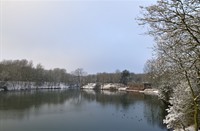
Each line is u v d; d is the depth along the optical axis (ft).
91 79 609.42
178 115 61.52
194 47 26.12
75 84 611.06
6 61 435.12
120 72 587.68
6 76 371.76
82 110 167.43
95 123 120.16
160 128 104.06
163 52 36.47
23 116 138.92
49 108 176.86
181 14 23.62
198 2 22.91
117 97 275.18
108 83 555.69
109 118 133.80
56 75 548.31
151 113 144.87
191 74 34.58
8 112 152.66
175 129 64.28
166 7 24.09
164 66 39.27
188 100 56.44
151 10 25.07
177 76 41.42
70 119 131.03
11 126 111.34
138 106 182.91
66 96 293.43
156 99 228.02
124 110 163.32
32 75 442.09
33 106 185.98
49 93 343.26
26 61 457.27
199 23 24.00
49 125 114.83
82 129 106.63
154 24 25.91
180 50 28.53
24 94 303.48
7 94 294.05
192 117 61.36
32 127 109.91
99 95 314.35
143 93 348.59
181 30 25.02
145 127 107.86
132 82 501.97
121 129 105.70
